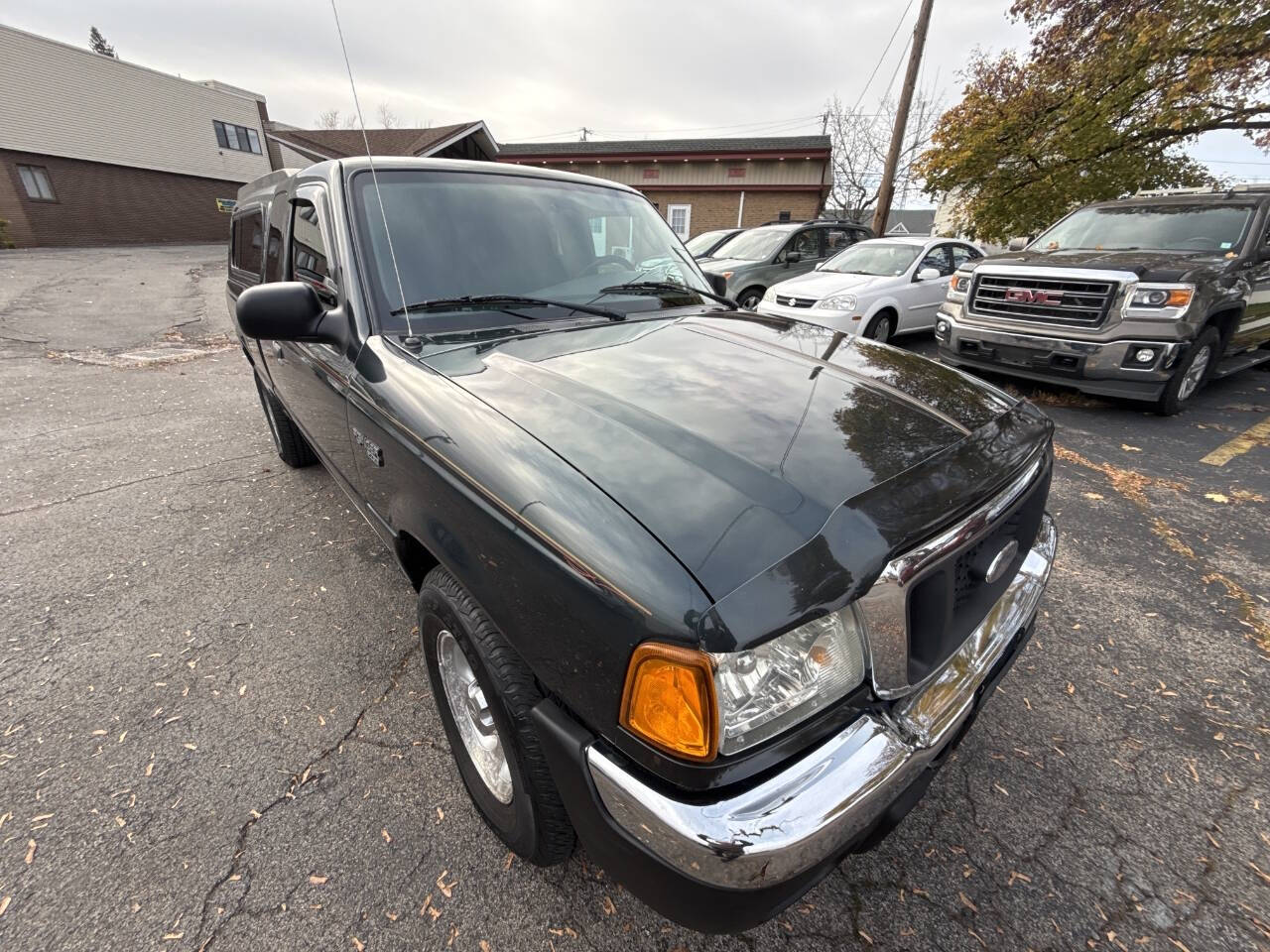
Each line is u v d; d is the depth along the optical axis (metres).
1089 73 10.12
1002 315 5.85
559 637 1.19
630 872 1.15
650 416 1.50
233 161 30.34
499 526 1.32
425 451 1.59
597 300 2.44
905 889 1.67
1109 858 1.75
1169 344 4.93
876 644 1.22
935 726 1.31
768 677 1.10
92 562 3.13
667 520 1.15
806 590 1.08
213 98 29.06
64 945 1.49
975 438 1.57
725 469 1.29
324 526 3.51
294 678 2.39
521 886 1.66
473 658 1.49
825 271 8.70
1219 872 1.71
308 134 21.02
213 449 4.65
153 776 1.96
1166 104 9.27
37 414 5.46
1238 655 2.55
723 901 1.07
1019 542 1.67
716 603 1.02
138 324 9.92
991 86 11.31
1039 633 2.69
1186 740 2.14
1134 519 3.68
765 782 1.08
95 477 4.13
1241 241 5.61
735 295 9.28
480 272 2.27
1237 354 6.39
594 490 1.24
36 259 18.81
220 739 2.10
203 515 3.63
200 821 1.81
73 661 2.45
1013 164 11.40
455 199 2.37
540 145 22.47
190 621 2.71
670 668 1.03
